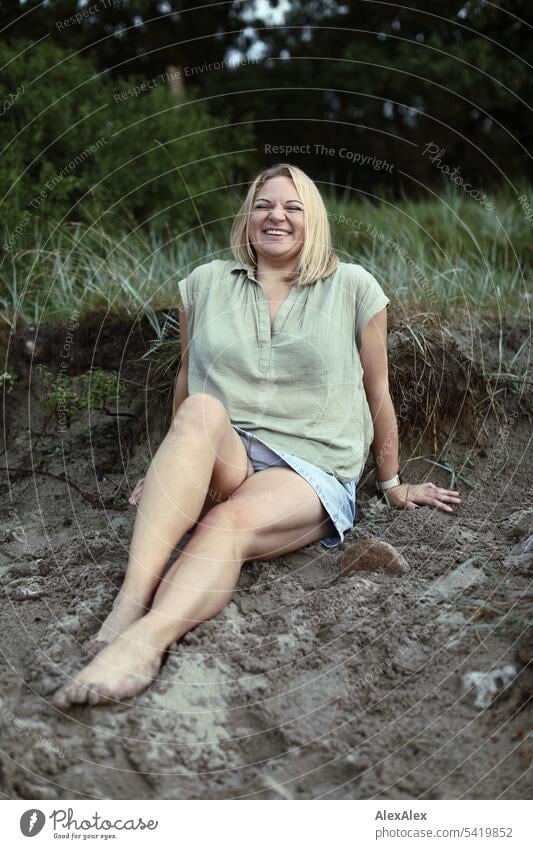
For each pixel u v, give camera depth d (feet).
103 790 5.81
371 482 10.12
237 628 7.06
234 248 9.04
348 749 6.15
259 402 8.41
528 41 23.73
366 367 8.97
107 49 23.91
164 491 7.17
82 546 8.75
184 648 6.72
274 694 6.54
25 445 11.23
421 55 23.76
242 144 18.67
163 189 15.48
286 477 8.09
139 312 11.76
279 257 8.71
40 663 6.71
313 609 7.37
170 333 11.51
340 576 7.97
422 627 7.09
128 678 6.32
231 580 7.20
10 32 20.30
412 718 6.35
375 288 8.80
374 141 25.48
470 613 7.22
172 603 6.75
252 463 8.33
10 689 6.52
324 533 8.52
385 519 9.14
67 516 9.95
